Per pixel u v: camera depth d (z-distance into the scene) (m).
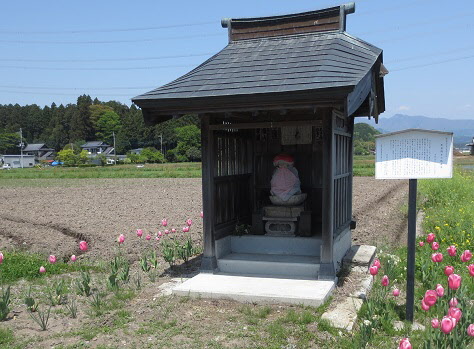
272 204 9.01
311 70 6.61
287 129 9.20
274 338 5.09
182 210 17.86
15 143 114.62
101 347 4.88
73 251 10.37
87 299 6.74
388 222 14.16
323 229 6.95
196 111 6.79
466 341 4.68
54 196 24.95
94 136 121.44
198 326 5.48
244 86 6.56
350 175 9.26
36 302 6.55
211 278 7.23
